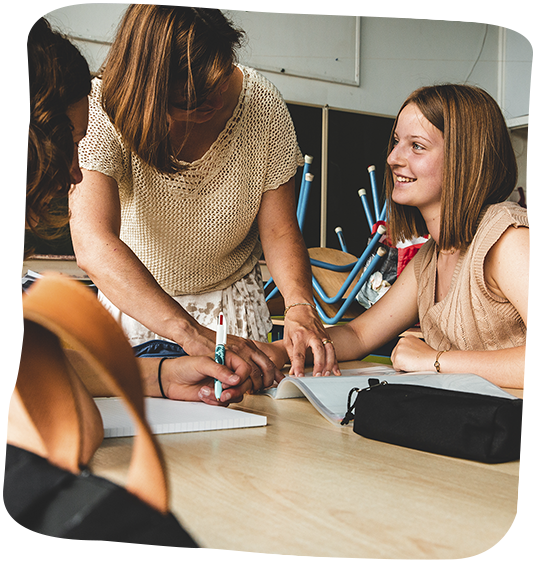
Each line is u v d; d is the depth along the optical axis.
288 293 1.17
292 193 1.32
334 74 5.30
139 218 1.16
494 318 1.13
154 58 0.86
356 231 5.13
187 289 1.27
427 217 1.24
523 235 1.06
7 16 0.41
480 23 6.12
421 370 1.10
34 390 0.28
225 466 0.46
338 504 0.37
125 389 0.19
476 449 0.49
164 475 0.21
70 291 0.19
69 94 0.45
